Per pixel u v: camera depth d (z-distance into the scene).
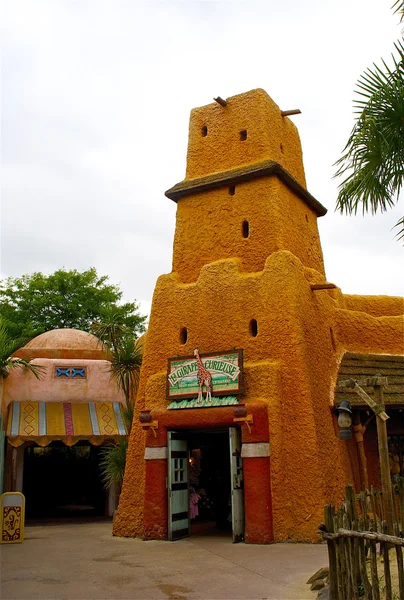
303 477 11.84
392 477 14.48
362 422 14.30
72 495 22.92
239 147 15.65
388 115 8.79
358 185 9.19
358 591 6.51
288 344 12.71
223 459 16.25
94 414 18.33
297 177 16.75
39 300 31.64
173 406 13.28
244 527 11.99
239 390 12.52
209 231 15.23
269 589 8.02
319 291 14.51
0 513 12.91
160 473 12.98
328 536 6.83
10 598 7.80
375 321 16.02
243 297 13.62
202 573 9.15
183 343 14.38
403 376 15.00
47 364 18.84
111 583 8.63
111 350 19.47
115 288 34.84
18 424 17.14
